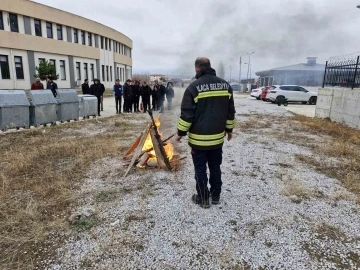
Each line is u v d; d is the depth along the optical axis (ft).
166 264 6.88
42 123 27.91
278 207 9.91
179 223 8.75
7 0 73.56
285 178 12.87
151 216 9.18
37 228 8.36
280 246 7.63
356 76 29.94
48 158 16.11
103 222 8.82
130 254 7.23
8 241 7.70
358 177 13.09
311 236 8.12
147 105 42.09
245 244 7.70
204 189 9.73
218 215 9.27
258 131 26.20
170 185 11.87
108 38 119.75
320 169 14.39
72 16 94.99
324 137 23.38
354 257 7.19
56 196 10.71
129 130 26.02
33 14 80.89
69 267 6.74
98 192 11.14
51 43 88.12
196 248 7.51
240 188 11.63
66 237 7.99
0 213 9.29
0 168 14.24
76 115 32.24
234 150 18.24
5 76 76.33
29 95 27.94
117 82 40.37
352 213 9.54
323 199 10.64
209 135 9.16
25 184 11.95
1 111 24.35
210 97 8.86
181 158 15.72
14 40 76.79
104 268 6.71
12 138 22.21
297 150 18.49
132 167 14.28
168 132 22.52
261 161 15.70
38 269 6.66
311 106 59.77
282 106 57.82
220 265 6.86
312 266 6.84
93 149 17.67
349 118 29.63
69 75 96.99
